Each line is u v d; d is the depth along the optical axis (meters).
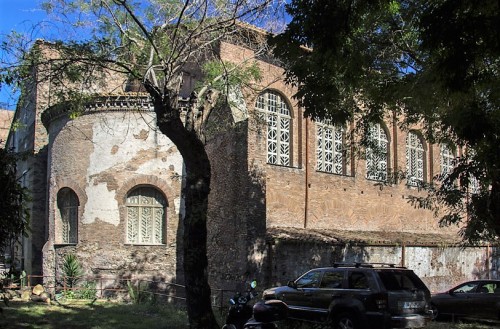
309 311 13.74
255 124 19.81
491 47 7.41
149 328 14.02
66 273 21.70
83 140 22.59
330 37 8.55
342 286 13.24
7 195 9.00
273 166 23.34
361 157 18.05
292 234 21.28
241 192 19.56
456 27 7.18
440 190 16.70
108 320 15.33
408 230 29.64
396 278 12.88
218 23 13.77
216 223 20.84
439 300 18.56
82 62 14.05
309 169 24.69
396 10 12.34
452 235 31.81
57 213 23.45
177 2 14.38
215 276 20.56
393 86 13.82
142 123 22.20
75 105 15.37
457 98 10.67
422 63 13.23
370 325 12.28
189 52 14.32
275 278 19.56
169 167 22.09
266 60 23.52
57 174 23.41
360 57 11.05
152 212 22.19
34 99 27.83
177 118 12.29
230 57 20.75
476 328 16.08
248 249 18.92
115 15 14.17
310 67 10.47
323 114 10.75
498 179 12.02
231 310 10.02
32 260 26.84
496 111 10.66
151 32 14.47
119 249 21.70
